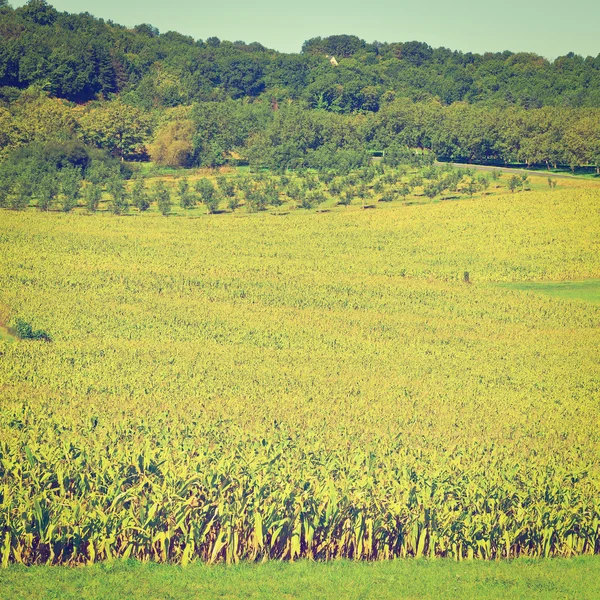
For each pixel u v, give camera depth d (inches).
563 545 5310.0
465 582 4719.5
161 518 4852.4
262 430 7185.0
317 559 5049.2
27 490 5014.8
